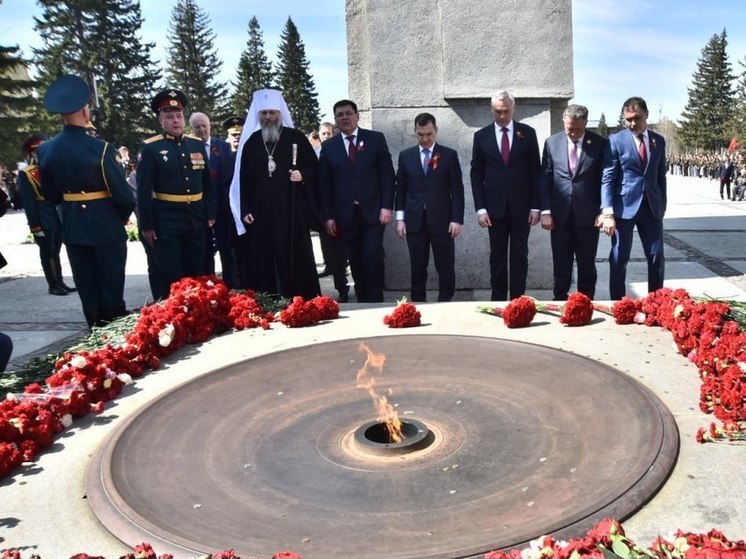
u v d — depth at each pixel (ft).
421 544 6.49
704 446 8.18
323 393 10.57
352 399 10.28
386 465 8.25
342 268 24.45
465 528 6.73
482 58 23.12
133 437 9.30
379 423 9.33
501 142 20.65
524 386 10.25
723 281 25.57
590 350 11.93
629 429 8.56
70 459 9.11
